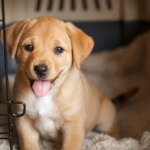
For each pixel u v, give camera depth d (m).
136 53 1.18
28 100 0.68
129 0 1.15
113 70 1.18
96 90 0.83
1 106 0.88
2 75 1.07
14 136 0.78
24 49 0.65
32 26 0.66
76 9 1.17
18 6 1.13
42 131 0.72
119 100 0.94
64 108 0.68
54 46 0.65
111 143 0.73
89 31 1.18
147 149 0.72
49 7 1.16
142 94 1.01
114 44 1.20
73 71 0.69
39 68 0.62
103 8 1.18
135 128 0.83
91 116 0.77
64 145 0.70
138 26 1.17
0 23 1.07
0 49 1.07
